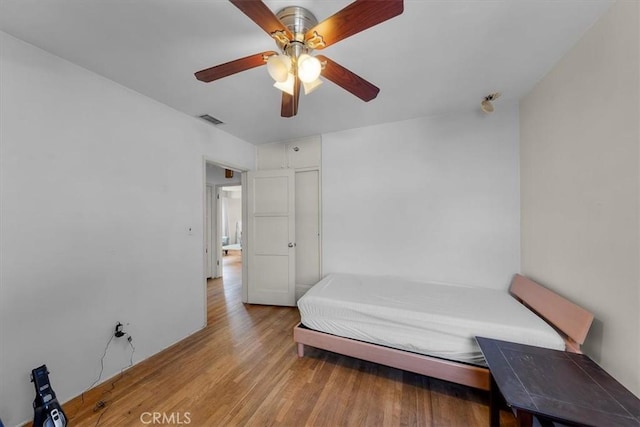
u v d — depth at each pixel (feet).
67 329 5.59
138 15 4.40
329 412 5.16
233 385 6.01
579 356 4.56
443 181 9.04
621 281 4.24
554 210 6.15
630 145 4.04
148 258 7.32
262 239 11.72
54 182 5.44
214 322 9.68
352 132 10.43
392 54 5.58
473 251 8.61
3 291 4.76
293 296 11.30
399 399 5.52
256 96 7.44
